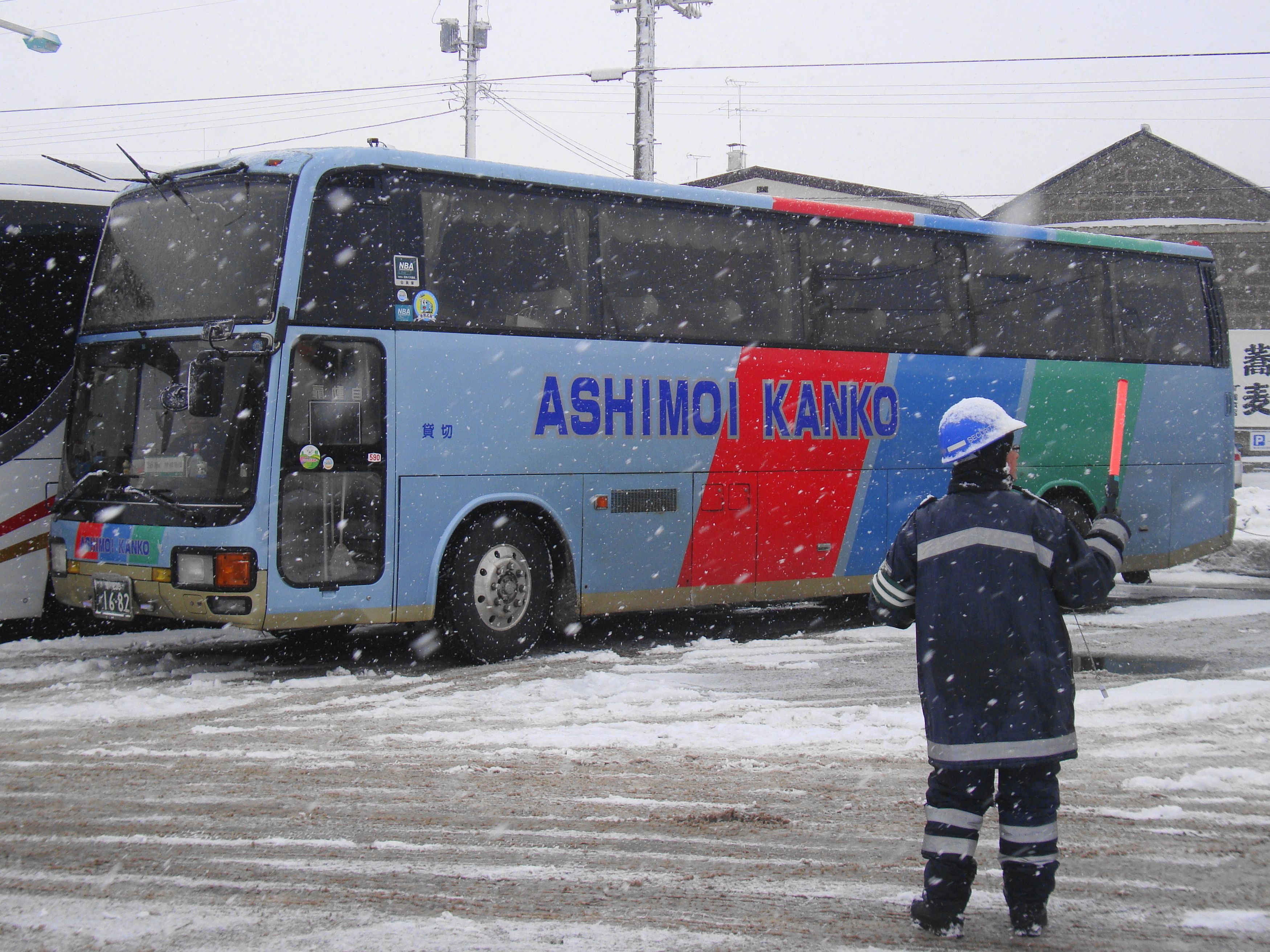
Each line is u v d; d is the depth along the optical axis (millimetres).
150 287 9859
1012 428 4293
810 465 12086
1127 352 14711
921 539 4281
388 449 9492
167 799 5945
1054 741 4059
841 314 12398
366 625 11930
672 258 11289
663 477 11094
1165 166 45938
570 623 10625
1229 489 15789
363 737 7328
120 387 9875
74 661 10188
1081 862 5074
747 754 6984
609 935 4191
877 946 4129
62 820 5582
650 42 24500
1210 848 5270
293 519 9039
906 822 5672
